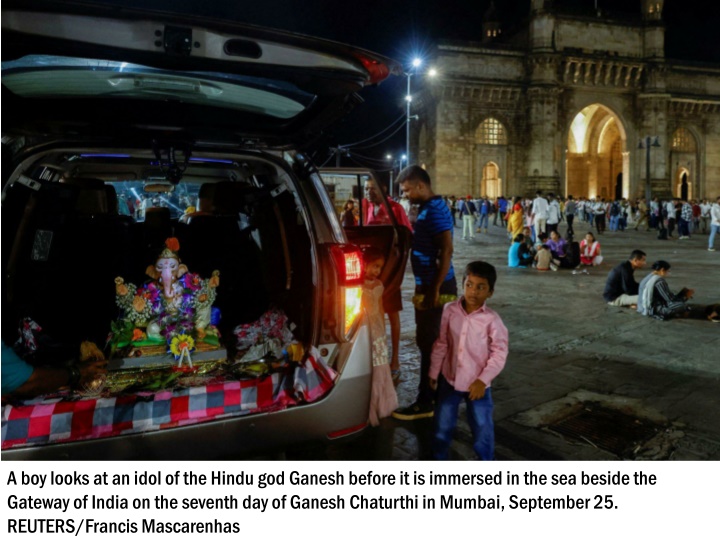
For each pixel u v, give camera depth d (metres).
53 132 3.03
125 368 3.06
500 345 3.43
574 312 9.30
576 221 43.31
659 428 4.49
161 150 3.15
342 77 2.82
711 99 53.59
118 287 3.19
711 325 8.24
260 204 3.95
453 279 4.68
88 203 4.06
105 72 2.63
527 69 49.69
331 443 2.92
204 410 2.72
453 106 48.94
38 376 2.68
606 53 50.88
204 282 3.31
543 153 48.69
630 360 6.44
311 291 3.18
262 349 3.38
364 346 3.04
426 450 4.07
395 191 45.56
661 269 8.88
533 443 4.22
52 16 2.27
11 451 2.42
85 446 2.50
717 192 54.84
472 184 49.22
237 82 2.82
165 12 2.43
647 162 38.59
